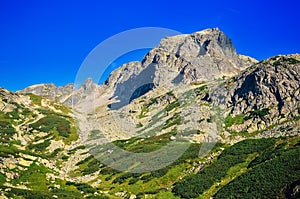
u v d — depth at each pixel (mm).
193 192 126938
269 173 115688
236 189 114688
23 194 105438
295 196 93875
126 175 158625
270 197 101125
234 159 147250
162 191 135375
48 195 108125
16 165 131750
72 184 134250
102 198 123062
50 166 151000
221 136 198500
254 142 163875
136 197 133500
